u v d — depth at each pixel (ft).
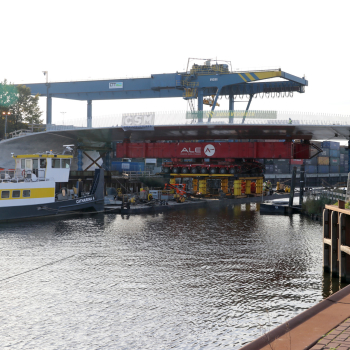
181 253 108.68
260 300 72.38
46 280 85.10
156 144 271.08
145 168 365.81
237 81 313.53
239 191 265.13
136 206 205.05
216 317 64.95
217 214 194.18
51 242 123.03
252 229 148.97
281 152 252.62
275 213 197.26
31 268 94.43
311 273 88.63
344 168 526.57
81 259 102.68
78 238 129.49
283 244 121.08
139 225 156.66
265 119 227.40
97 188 191.21
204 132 261.44
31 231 140.46
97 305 70.64
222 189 278.05
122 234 136.87
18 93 341.62
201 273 89.45
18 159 172.24
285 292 76.33
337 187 206.08
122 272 90.74
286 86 339.16
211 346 55.21
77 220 167.53
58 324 62.95
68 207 178.19
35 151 287.69
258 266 95.25
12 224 153.89
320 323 33.24
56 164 172.04
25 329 61.36
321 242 124.47
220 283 82.28
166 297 74.28
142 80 342.44
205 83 320.91
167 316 65.57
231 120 230.27
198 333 59.26
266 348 29.43
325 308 36.91
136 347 55.26
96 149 299.17
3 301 72.90
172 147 268.00
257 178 285.84
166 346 55.42
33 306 70.44
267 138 279.69
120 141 338.95
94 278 86.33
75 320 64.39
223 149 258.78
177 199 230.27
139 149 274.77
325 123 223.30
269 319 63.98
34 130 332.39
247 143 255.50
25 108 344.28
